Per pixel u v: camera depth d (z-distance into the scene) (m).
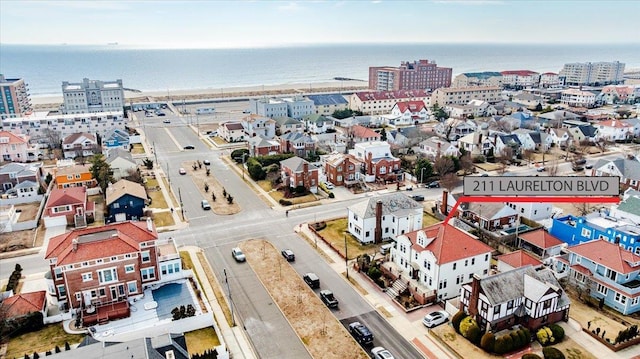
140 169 111.69
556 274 59.66
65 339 47.84
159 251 62.00
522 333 46.28
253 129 142.75
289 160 98.69
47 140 136.62
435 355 45.97
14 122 138.75
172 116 189.75
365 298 56.53
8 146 115.62
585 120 162.25
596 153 125.88
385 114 188.00
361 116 171.38
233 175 108.25
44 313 51.41
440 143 117.75
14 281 59.59
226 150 132.25
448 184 95.25
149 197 92.69
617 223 66.75
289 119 155.50
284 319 52.16
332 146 127.50
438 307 54.41
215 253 68.56
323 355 46.00
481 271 58.28
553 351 44.00
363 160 104.75
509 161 116.19
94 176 96.00
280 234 75.50
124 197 81.25
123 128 150.62
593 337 48.38
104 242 53.69
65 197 80.44
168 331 48.72
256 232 76.31
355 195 94.00
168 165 116.25
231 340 48.44
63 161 116.75
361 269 62.50
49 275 55.12
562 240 70.19
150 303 53.41
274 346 47.47
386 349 46.84
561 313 50.66
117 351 38.12
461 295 50.84
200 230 77.06
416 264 58.25
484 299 47.59
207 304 53.91
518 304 49.16
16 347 46.62
